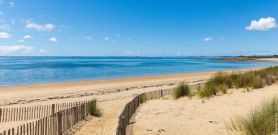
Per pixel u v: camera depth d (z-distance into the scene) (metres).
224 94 12.85
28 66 77.88
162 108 10.94
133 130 7.75
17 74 48.28
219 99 11.75
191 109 10.23
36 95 21.69
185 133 7.16
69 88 26.84
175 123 8.23
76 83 32.16
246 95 12.20
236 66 84.12
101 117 11.48
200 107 10.47
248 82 15.02
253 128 6.19
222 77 16.28
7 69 62.75
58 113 8.37
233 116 8.50
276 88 13.91
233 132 6.80
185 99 12.70
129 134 7.34
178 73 51.59
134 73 52.34
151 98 15.55
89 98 19.28
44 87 28.11
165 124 8.18
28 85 30.14
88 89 25.67
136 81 34.28
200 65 94.56
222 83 15.41
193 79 35.72
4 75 45.88
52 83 32.50
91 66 80.88
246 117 7.75
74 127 9.53
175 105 11.38
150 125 8.18
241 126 6.96
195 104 11.20
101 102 16.52
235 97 11.89
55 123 8.23
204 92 12.73
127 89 25.11
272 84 15.69
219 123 7.84
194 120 8.45
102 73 51.94
